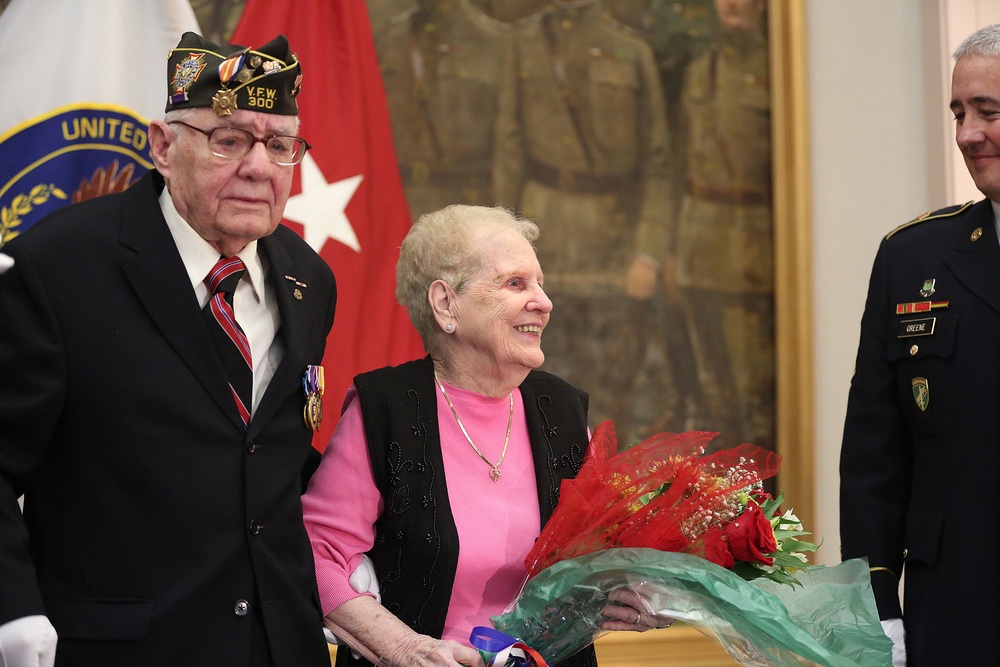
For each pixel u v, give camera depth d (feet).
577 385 12.57
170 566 5.90
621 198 12.85
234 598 6.03
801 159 13.07
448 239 7.02
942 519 8.08
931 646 7.99
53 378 5.77
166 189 6.52
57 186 9.91
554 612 6.42
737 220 13.14
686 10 13.14
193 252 6.37
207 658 5.89
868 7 13.61
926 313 8.46
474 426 7.06
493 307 6.86
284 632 6.18
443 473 6.86
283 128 6.28
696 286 12.96
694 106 13.08
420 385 7.10
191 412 6.05
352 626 6.55
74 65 10.11
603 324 12.70
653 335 12.82
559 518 6.48
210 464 6.05
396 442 6.85
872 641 6.66
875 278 9.05
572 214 12.71
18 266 5.86
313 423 6.59
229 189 6.12
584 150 12.78
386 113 11.80
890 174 13.56
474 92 12.57
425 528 6.68
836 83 13.55
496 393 7.10
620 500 6.52
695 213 13.02
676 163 13.01
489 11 12.65
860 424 8.84
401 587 6.72
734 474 6.66
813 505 12.81
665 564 6.14
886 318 8.84
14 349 5.74
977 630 7.80
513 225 7.18
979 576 7.86
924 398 8.31
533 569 6.60
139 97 10.34
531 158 12.65
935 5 13.38
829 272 13.39
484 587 6.72
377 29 12.35
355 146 11.53
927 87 13.52
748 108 13.24
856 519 8.60
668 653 12.05
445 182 12.43
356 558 6.82
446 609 6.64
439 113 12.47
